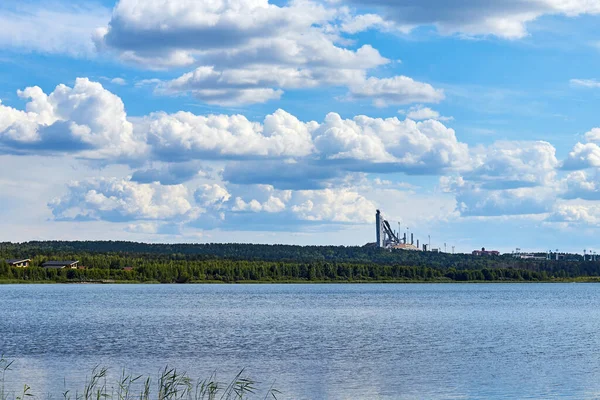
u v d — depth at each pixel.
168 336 109.31
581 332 119.31
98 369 74.06
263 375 70.69
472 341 103.12
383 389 63.72
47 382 66.31
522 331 121.00
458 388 64.38
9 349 91.19
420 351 89.88
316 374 71.31
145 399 55.59
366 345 96.94
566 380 68.19
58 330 120.00
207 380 67.94
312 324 135.25
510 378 69.06
